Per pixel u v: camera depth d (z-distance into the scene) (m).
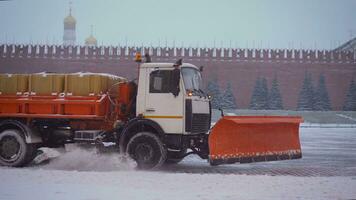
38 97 10.73
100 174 8.77
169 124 10.04
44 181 7.87
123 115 10.84
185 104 10.01
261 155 10.49
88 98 10.48
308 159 13.98
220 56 63.06
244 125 10.12
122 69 62.78
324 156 14.99
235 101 62.62
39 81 10.80
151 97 10.19
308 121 51.84
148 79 10.26
